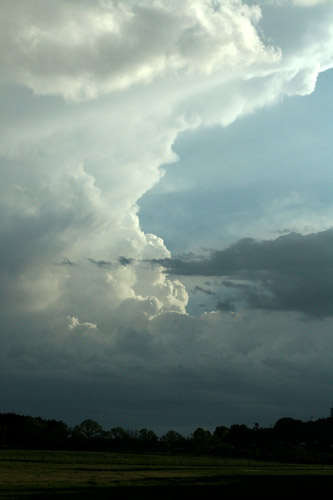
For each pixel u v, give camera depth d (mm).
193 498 74438
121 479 102938
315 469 155250
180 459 199500
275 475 120812
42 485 86375
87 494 76188
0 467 126938
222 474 122688
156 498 73812
